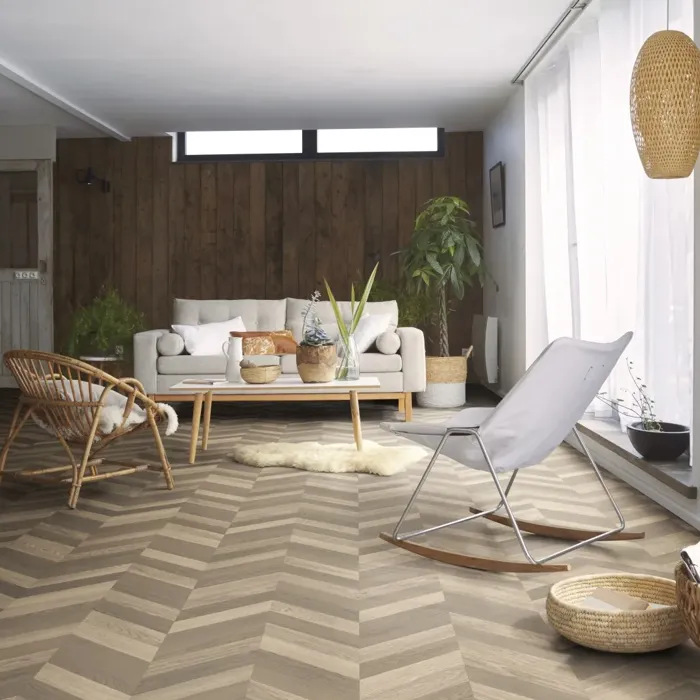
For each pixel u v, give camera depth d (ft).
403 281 25.66
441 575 8.37
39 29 16.01
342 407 21.48
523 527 9.87
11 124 25.07
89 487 12.32
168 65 18.43
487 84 20.13
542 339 19.25
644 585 7.28
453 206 22.03
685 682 6.05
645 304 12.86
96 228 26.84
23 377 11.30
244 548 9.27
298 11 15.07
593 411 15.49
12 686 5.98
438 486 12.33
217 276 26.71
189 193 26.63
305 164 26.43
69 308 26.91
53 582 8.17
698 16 9.91
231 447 15.57
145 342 18.62
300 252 26.53
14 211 25.76
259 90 20.63
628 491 12.00
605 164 13.94
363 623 7.13
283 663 6.34
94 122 23.63
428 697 5.81
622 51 13.66
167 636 6.86
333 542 9.49
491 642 6.75
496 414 8.63
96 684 6.00
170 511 10.91
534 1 14.58
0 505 11.27
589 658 6.46
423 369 18.60
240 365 14.43
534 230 19.31
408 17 15.43
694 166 9.96
